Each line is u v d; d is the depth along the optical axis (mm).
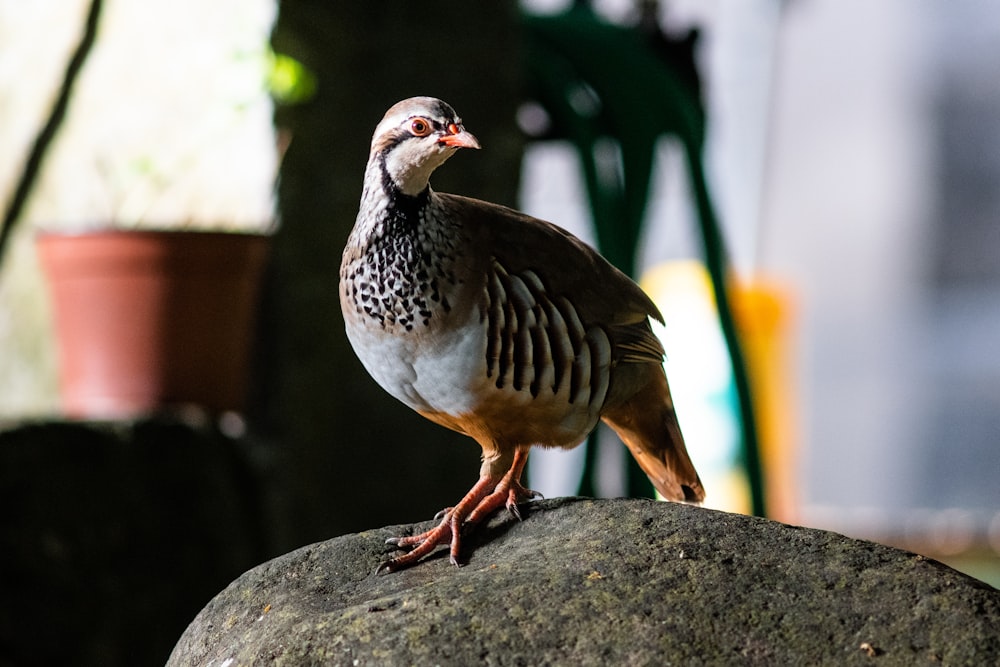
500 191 8273
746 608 3697
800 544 3912
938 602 3658
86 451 6668
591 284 4719
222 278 6848
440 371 4508
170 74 7562
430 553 4387
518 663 3590
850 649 3578
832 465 20438
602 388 4758
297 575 4293
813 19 19891
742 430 8656
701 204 8719
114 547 6691
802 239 20219
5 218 7852
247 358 7234
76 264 6754
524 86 8531
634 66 8570
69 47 7777
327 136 7621
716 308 8688
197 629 4242
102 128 7691
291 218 7473
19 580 6426
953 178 20359
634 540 3988
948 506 20078
